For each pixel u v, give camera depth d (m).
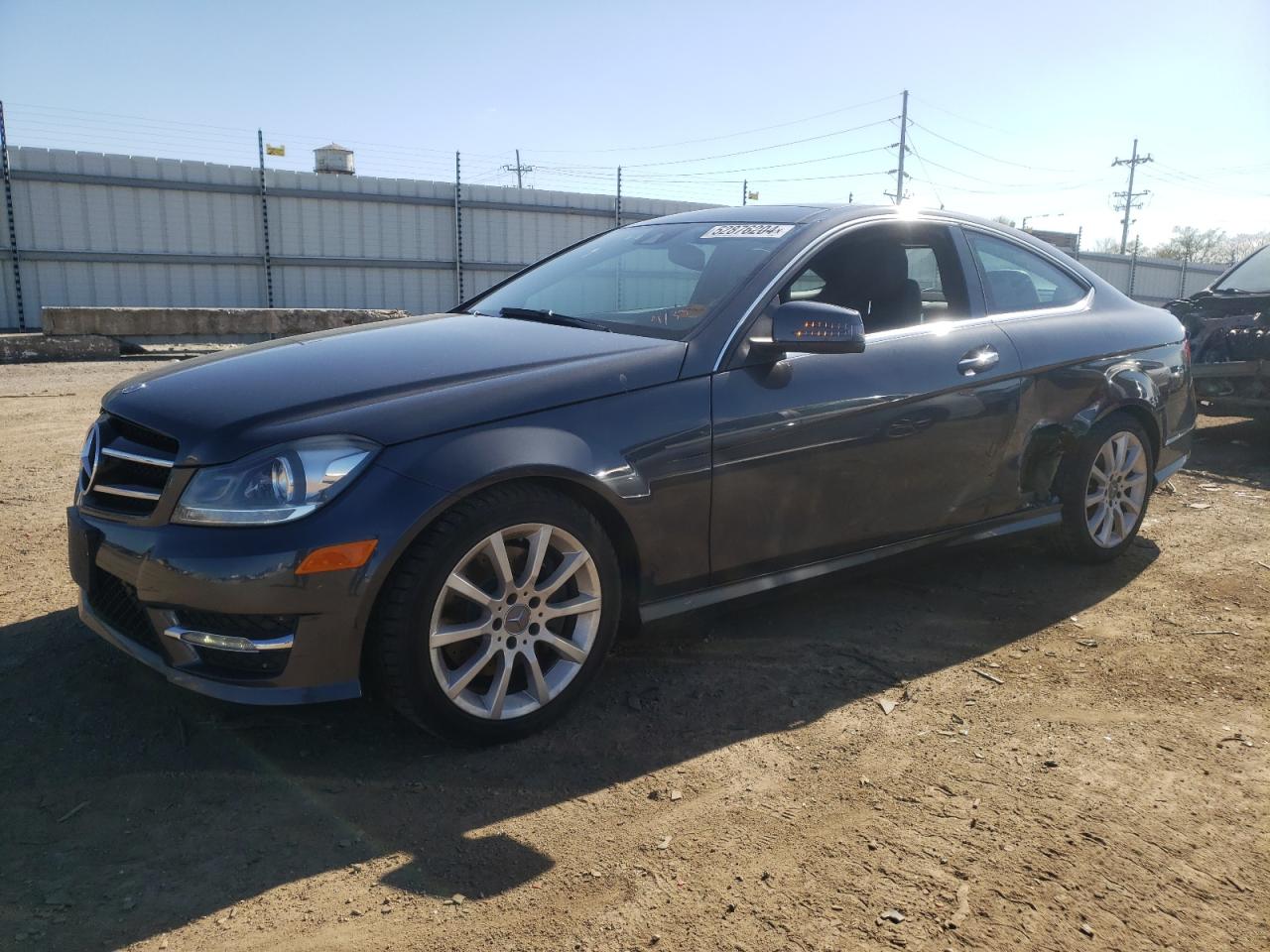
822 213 3.47
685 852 2.18
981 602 3.80
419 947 1.86
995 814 2.35
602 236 4.11
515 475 2.46
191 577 2.27
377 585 2.31
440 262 22.33
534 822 2.28
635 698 2.92
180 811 2.29
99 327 14.58
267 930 1.90
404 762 2.54
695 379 2.85
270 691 2.31
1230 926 1.97
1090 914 2.00
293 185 20.30
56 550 4.13
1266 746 2.71
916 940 1.91
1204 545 4.58
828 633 3.46
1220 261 54.75
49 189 17.91
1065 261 4.21
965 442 3.49
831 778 2.50
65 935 1.86
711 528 2.90
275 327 16.30
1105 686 3.08
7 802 2.31
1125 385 4.00
